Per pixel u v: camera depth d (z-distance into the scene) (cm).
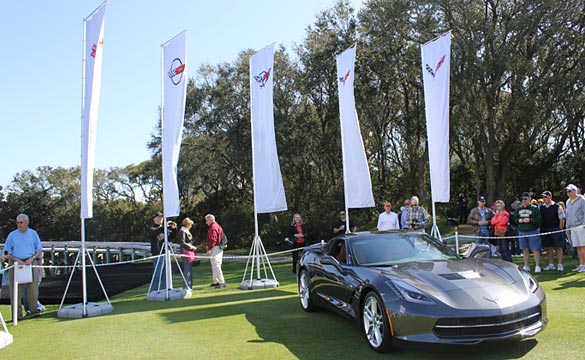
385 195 2984
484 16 2486
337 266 650
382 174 3284
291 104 3391
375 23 2698
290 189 3519
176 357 549
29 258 854
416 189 3253
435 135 1048
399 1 2506
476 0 2422
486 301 474
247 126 3438
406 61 2711
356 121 1160
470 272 541
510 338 464
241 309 821
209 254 1220
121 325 746
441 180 1037
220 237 1227
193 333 661
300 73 3300
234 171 3800
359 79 2942
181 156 3678
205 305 896
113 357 564
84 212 857
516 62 2238
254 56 1160
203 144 3684
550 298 741
